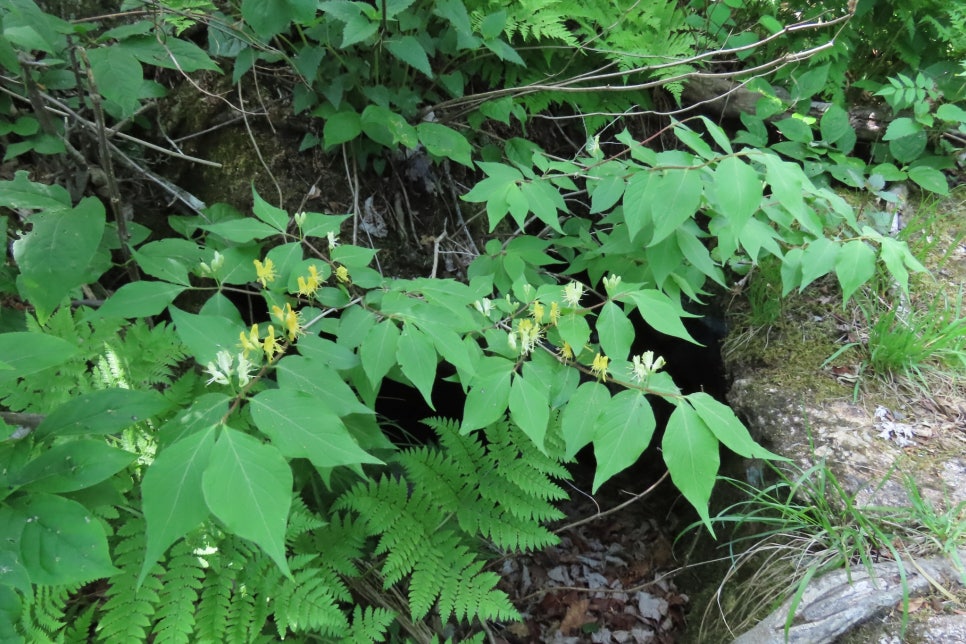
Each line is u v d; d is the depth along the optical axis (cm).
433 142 242
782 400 252
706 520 144
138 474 176
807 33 335
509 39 274
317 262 190
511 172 217
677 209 188
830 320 277
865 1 320
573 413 169
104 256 214
